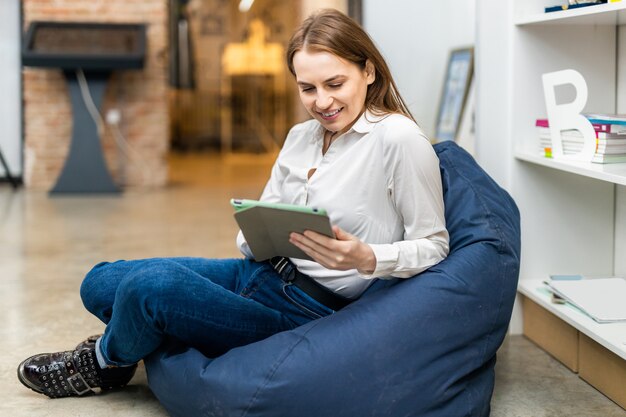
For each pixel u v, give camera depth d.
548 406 2.14
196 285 1.88
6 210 5.95
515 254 2.05
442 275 1.88
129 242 4.70
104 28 6.94
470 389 1.91
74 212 5.90
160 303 1.84
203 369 1.83
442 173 2.19
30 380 2.15
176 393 1.88
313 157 2.00
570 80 2.38
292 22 13.59
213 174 8.95
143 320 1.88
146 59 7.29
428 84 3.97
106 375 2.17
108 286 2.11
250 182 8.12
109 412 2.11
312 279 2.00
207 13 13.51
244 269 2.14
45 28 6.87
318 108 1.82
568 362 2.44
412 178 1.79
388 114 1.84
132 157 7.49
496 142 2.69
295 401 1.73
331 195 1.88
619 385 2.13
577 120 2.38
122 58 6.70
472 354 1.90
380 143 1.83
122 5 7.25
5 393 2.24
